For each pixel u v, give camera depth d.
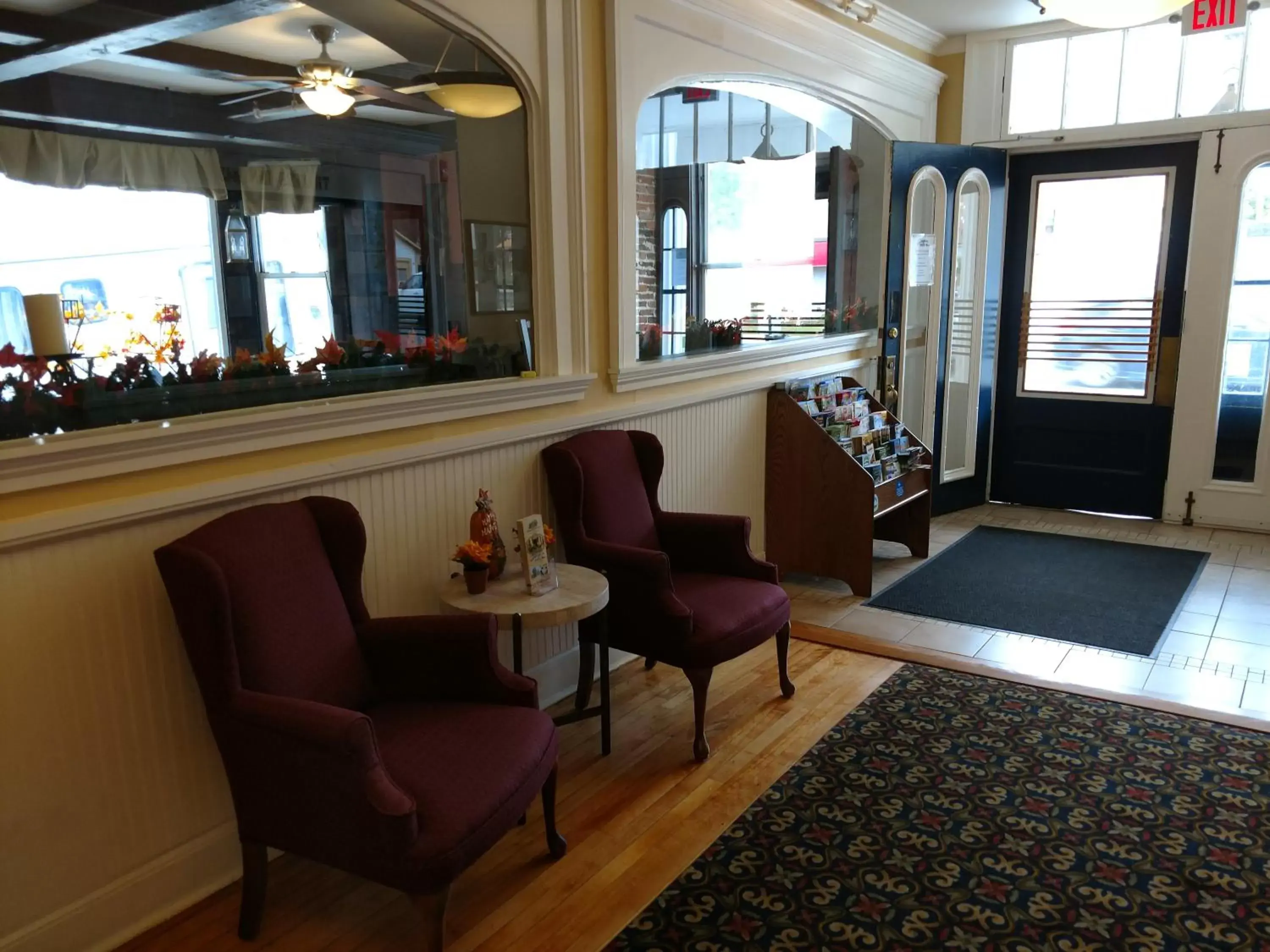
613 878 2.17
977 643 3.53
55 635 1.82
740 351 3.90
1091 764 2.62
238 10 2.16
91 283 1.92
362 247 2.48
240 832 1.93
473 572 2.47
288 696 1.96
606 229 3.14
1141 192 5.05
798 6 3.94
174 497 1.97
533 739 2.03
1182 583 4.16
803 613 3.88
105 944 1.95
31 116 1.83
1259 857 2.19
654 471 3.19
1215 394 4.97
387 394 2.46
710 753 2.74
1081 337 5.34
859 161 4.84
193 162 2.11
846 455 3.97
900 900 2.06
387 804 1.70
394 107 2.52
